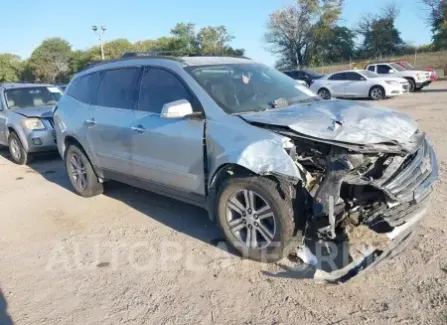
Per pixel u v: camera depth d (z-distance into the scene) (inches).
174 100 176.9
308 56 2332.7
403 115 162.9
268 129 146.7
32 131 342.0
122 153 201.8
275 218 142.6
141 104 193.3
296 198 140.5
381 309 122.6
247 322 121.4
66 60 2679.6
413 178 138.2
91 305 135.2
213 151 155.2
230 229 157.8
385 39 2352.4
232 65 193.5
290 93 187.2
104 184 249.6
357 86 817.5
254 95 175.6
